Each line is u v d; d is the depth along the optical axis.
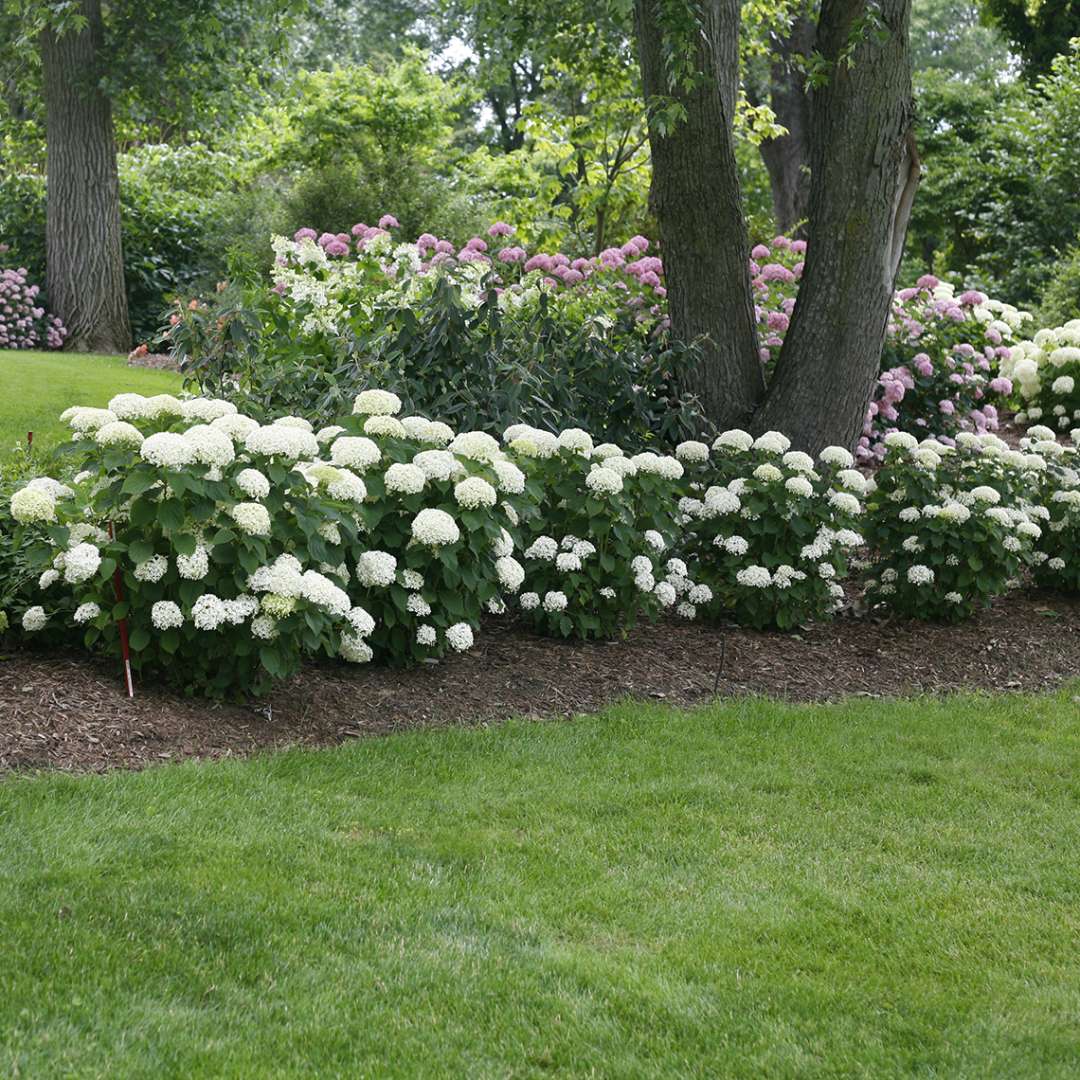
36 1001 2.80
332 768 4.48
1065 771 5.10
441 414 6.48
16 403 10.41
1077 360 11.70
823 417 7.57
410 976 3.09
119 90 15.88
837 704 5.91
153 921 3.22
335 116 19.34
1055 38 26.56
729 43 7.48
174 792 4.04
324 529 4.76
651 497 6.15
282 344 7.02
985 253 23.39
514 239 12.30
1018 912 3.72
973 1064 2.87
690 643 6.50
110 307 16.62
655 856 4.00
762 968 3.28
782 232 22.34
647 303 9.01
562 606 5.91
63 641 5.17
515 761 4.75
